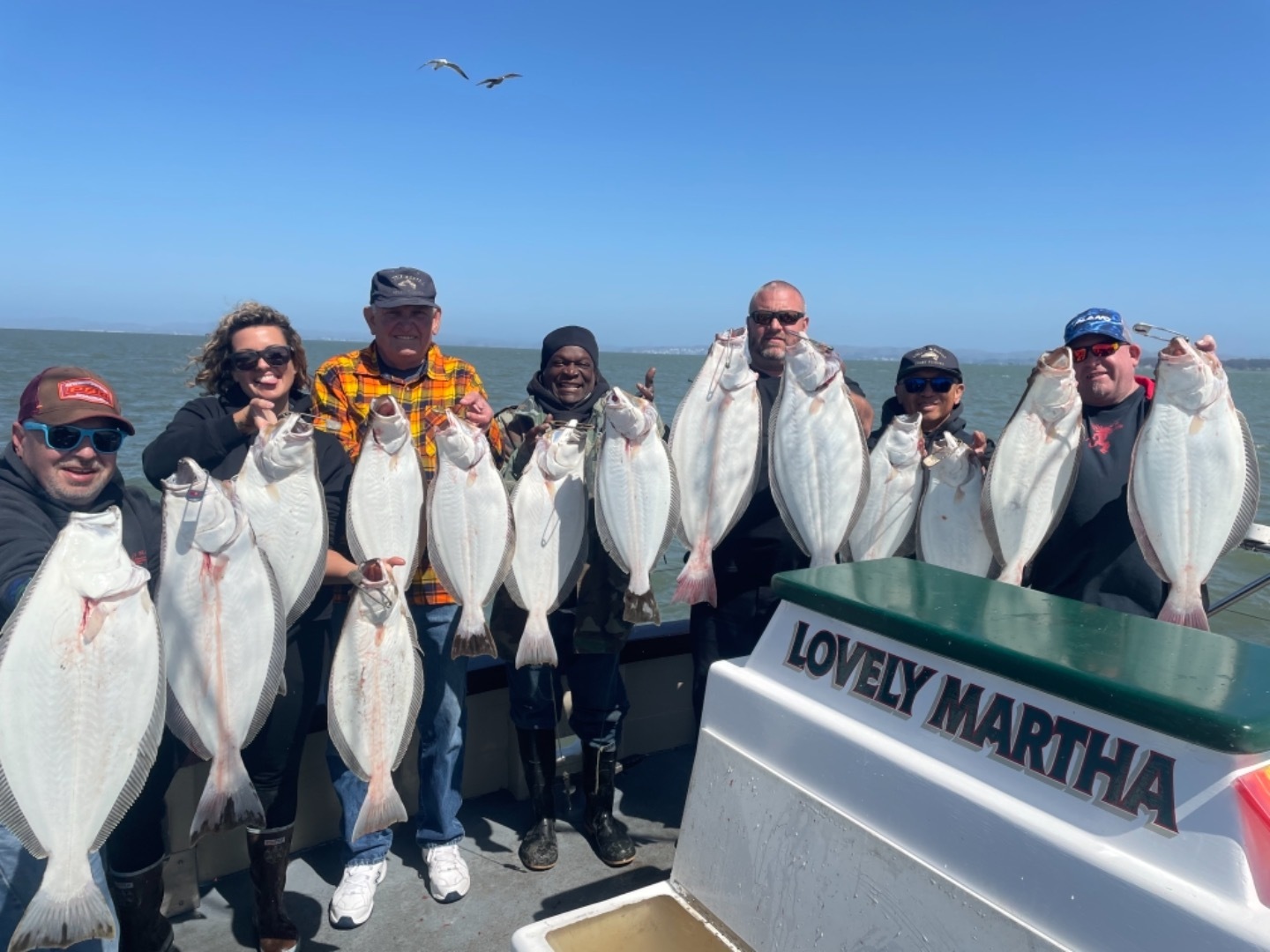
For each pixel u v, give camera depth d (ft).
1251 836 4.55
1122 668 5.40
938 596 7.09
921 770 5.86
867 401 14.53
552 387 13.01
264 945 10.14
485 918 11.03
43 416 8.48
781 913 6.64
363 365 12.34
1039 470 11.33
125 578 8.41
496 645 12.23
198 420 11.37
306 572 10.53
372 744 10.14
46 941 7.82
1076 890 4.95
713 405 12.79
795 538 12.65
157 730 8.63
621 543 12.01
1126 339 11.87
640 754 15.30
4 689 7.91
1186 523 10.47
